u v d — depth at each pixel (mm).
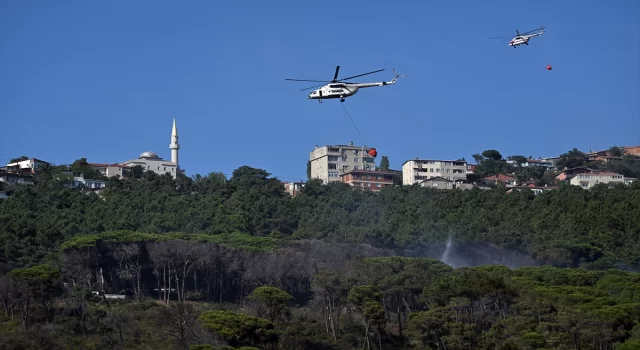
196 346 82438
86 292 105000
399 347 96688
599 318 87000
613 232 135500
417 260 112938
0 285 98875
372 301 97188
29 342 89688
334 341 97312
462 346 88062
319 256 119875
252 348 83875
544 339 85125
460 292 98062
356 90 92000
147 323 99438
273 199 165875
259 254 118625
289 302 107500
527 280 104750
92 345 91625
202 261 115000
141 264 117312
